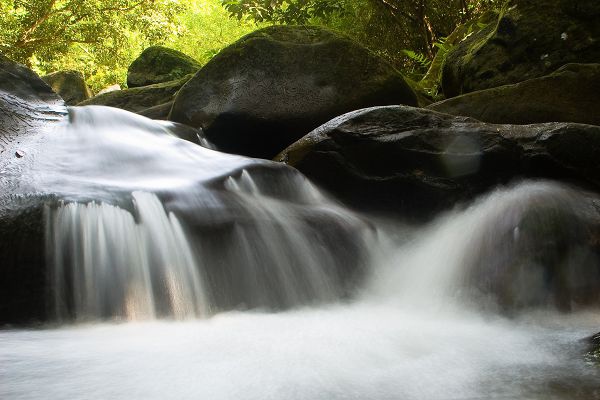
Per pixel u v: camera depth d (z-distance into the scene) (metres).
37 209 3.79
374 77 7.06
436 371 2.45
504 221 4.38
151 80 12.90
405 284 4.62
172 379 2.34
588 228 4.16
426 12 11.80
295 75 6.93
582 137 4.84
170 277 3.91
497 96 6.25
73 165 4.76
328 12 11.93
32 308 3.59
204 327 3.41
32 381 2.34
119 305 3.73
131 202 4.03
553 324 3.56
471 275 4.28
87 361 2.61
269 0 11.37
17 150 4.88
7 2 18.53
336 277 4.52
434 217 5.28
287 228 4.51
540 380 2.33
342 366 2.50
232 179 4.83
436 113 5.46
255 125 6.81
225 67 7.03
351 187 5.50
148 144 5.54
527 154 4.96
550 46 6.85
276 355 2.67
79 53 22.62
